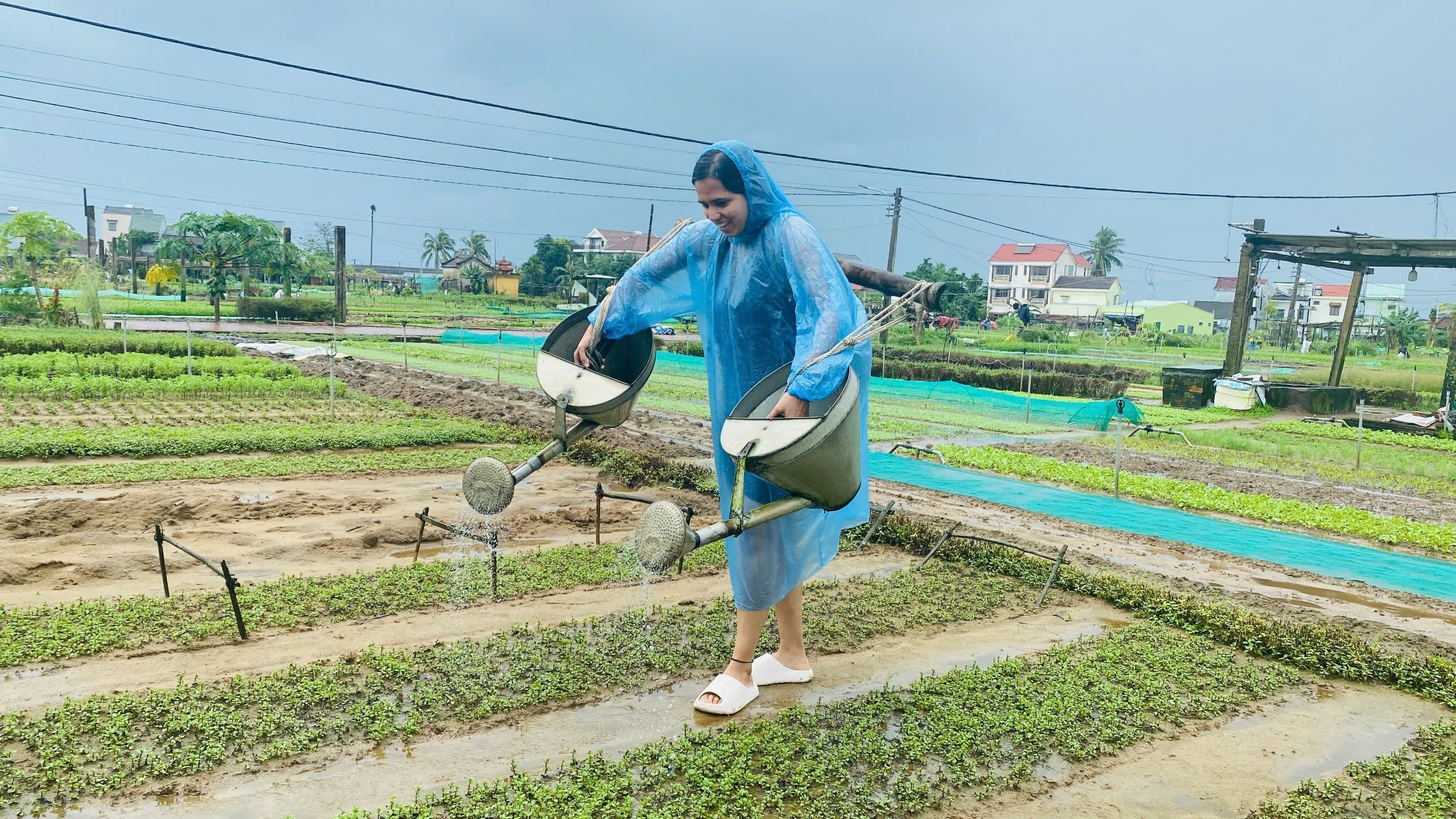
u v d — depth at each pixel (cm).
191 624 684
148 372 2297
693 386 2800
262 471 1255
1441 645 748
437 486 1236
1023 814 484
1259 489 1550
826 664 677
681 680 632
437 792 479
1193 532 1176
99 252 8012
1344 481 1662
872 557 970
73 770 484
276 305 5147
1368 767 541
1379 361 5231
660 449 1583
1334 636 727
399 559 900
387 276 11944
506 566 856
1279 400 2825
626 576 846
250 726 537
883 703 594
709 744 532
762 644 689
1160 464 1753
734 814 468
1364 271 3014
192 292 7256
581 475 1328
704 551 938
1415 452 2116
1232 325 3056
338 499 1110
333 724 538
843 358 481
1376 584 972
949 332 5397
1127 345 6469
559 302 8719
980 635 752
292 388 2111
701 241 560
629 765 509
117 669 613
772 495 550
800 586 639
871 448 1758
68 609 700
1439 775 533
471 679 609
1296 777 538
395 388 2256
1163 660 696
